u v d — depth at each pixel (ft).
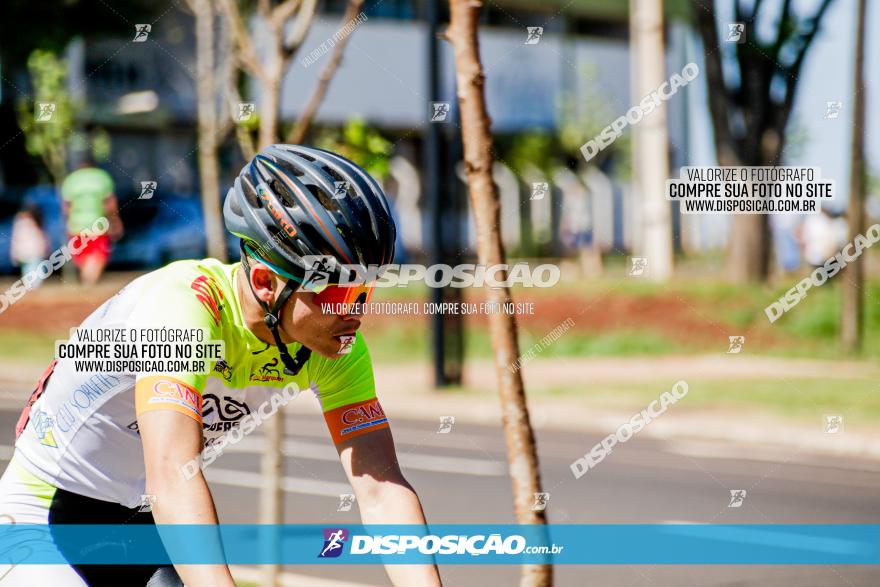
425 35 73.46
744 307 92.22
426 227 150.71
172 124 133.80
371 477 13.30
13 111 112.27
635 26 125.49
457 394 73.51
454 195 76.79
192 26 130.82
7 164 120.47
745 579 30.22
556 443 57.62
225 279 12.96
